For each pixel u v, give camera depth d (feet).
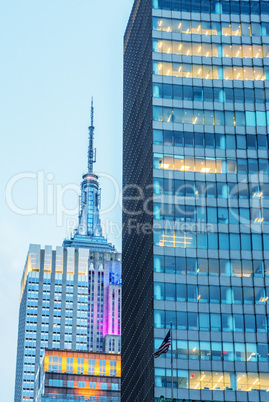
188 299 640.58
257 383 616.39
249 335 632.38
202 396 606.55
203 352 622.13
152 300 640.58
